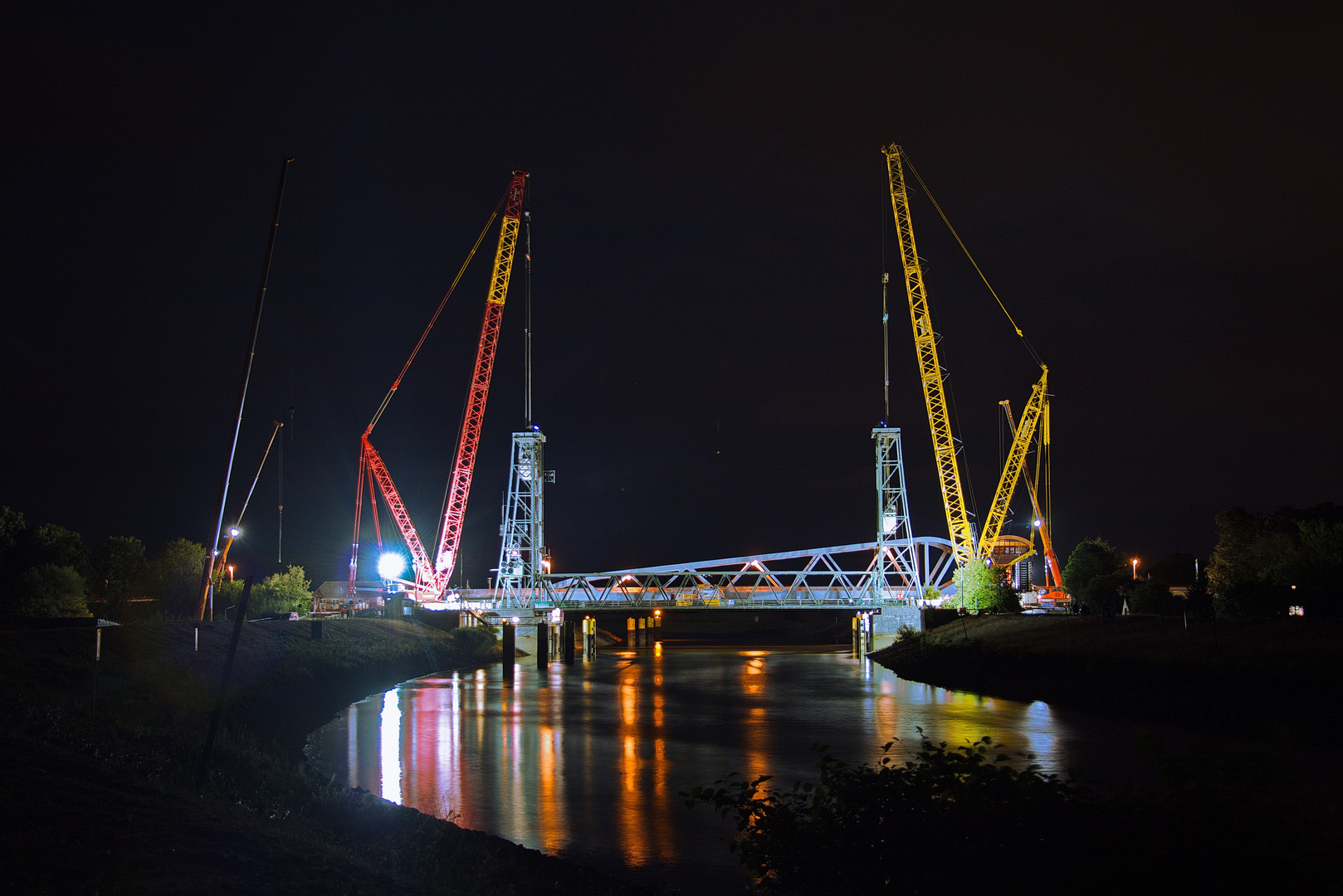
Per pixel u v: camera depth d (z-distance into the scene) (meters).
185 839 20.30
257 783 32.75
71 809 20.75
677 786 46.72
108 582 129.12
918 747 57.19
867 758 54.28
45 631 55.09
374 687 87.81
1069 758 51.12
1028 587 179.12
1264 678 59.09
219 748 36.22
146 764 28.62
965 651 96.81
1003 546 178.62
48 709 35.28
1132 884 14.76
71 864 17.62
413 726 66.44
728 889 30.89
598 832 38.06
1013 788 16.94
